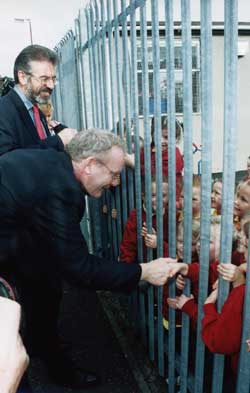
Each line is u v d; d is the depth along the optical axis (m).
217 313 1.54
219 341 1.48
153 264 1.83
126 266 1.81
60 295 2.21
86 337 2.82
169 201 1.83
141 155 2.28
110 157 1.75
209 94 1.42
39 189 1.66
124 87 2.24
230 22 1.24
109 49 2.42
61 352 2.29
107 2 2.35
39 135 2.62
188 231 1.75
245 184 1.90
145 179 2.07
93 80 2.98
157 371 2.40
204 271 1.63
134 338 2.76
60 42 4.64
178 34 2.71
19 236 1.82
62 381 2.31
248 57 8.87
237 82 1.28
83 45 3.25
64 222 1.68
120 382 2.34
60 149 2.19
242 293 1.42
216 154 7.27
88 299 3.34
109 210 3.09
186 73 1.54
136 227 2.41
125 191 2.55
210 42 1.37
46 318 2.18
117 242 3.00
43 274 2.00
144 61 1.89
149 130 1.98
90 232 4.05
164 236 2.15
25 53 2.44
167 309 2.15
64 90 4.62
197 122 5.57
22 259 1.90
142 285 2.29
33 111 2.58
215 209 2.27
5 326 0.58
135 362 2.50
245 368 1.42
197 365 1.78
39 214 1.68
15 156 1.76
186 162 1.65
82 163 1.76
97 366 2.49
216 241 1.79
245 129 8.99
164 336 2.33
